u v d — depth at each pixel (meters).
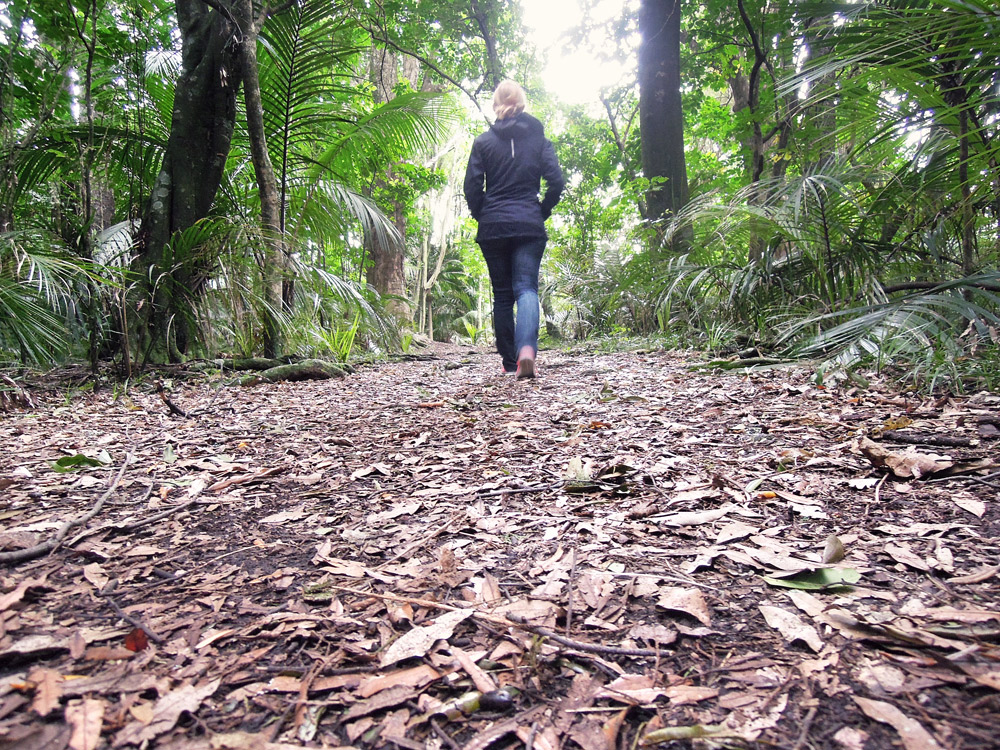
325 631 1.00
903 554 1.17
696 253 5.04
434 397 3.72
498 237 3.73
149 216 4.88
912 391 2.62
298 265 5.46
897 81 2.64
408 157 7.23
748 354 4.20
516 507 1.60
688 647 0.92
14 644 0.94
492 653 0.93
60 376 4.48
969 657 0.84
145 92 5.32
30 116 5.07
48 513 1.62
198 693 0.83
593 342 7.53
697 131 11.62
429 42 10.38
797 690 0.80
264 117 5.85
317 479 1.96
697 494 1.58
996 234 3.75
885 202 3.77
